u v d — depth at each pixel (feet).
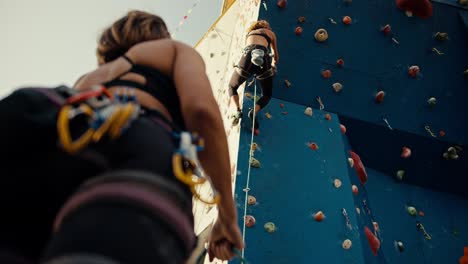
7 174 2.15
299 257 12.03
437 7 20.48
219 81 22.43
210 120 2.88
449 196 19.25
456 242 17.48
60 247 1.73
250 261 11.57
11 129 2.23
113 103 2.39
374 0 19.89
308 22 18.67
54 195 2.18
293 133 15.55
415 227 17.51
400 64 18.93
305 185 13.93
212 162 2.97
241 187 13.20
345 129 17.08
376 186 18.19
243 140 14.52
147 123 2.57
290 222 12.76
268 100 15.08
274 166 14.14
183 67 3.25
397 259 16.12
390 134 17.87
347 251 12.59
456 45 19.97
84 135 2.17
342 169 14.93
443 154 18.40
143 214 1.93
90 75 3.43
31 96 2.35
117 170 2.15
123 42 3.79
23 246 2.12
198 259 4.25
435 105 18.61
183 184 2.41
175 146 2.61
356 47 18.75
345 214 13.44
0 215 2.11
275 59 15.47
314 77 17.71
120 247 1.73
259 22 15.56
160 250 1.87
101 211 1.86
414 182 19.13
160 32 3.95
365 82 18.20
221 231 3.62
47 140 2.25
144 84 3.12
